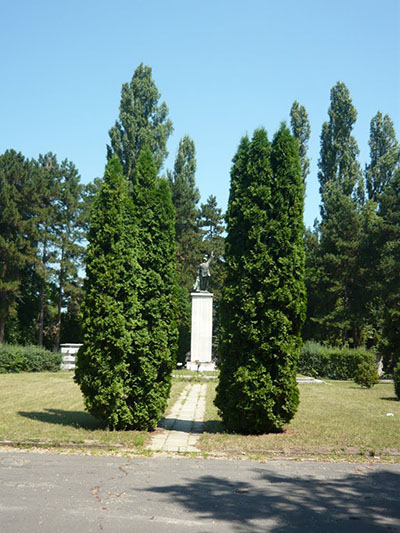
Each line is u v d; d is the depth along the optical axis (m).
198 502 6.57
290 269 11.71
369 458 9.39
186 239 52.34
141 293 11.95
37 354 31.47
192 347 33.38
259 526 5.78
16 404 15.62
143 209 12.39
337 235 44.09
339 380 31.52
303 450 9.61
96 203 12.06
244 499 6.76
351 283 44.81
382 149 50.84
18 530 5.44
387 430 11.77
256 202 12.12
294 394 11.59
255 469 8.38
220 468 8.40
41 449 9.47
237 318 11.77
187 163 56.91
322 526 5.82
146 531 5.50
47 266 44.69
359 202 48.88
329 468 8.60
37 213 42.41
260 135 12.34
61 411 14.29
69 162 49.88
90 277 11.83
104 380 11.31
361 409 15.84
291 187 12.09
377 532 5.68
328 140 49.59
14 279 40.12
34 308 47.81
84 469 8.08
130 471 8.02
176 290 12.56
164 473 7.97
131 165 46.06
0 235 39.66
